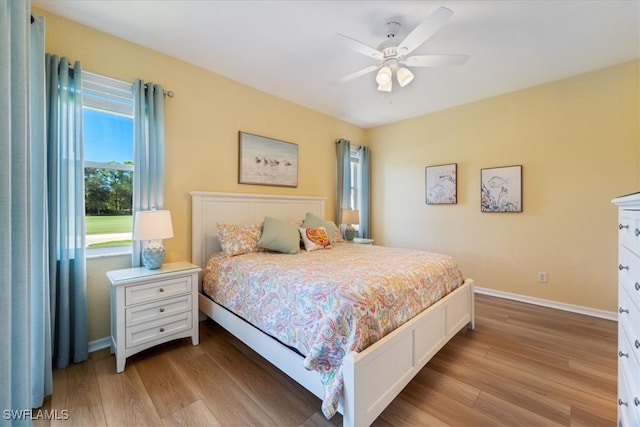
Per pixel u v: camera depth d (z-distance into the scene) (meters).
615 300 2.83
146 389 1.75
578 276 3.04
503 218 3.54
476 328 2.67
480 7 1.96
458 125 3.92
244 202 3.19
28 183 1.29
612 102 2.82
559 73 2.97
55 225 1.94
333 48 2.54
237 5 1.98
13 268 1.21
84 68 2.21
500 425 1.46
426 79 3.11
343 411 1.32
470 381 1.84
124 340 1.96
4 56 1.10
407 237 4.48
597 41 2.38
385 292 1.65
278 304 1.81
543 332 2.57
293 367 1.62
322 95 3.59
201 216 2.84
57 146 1.97
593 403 1.62
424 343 1.88
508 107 3.47
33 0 1.92
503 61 2.71
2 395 1.06
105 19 2.15
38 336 1.58
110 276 2.06
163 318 2.15
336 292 1.54
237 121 3.21
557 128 3.13
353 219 4.25
